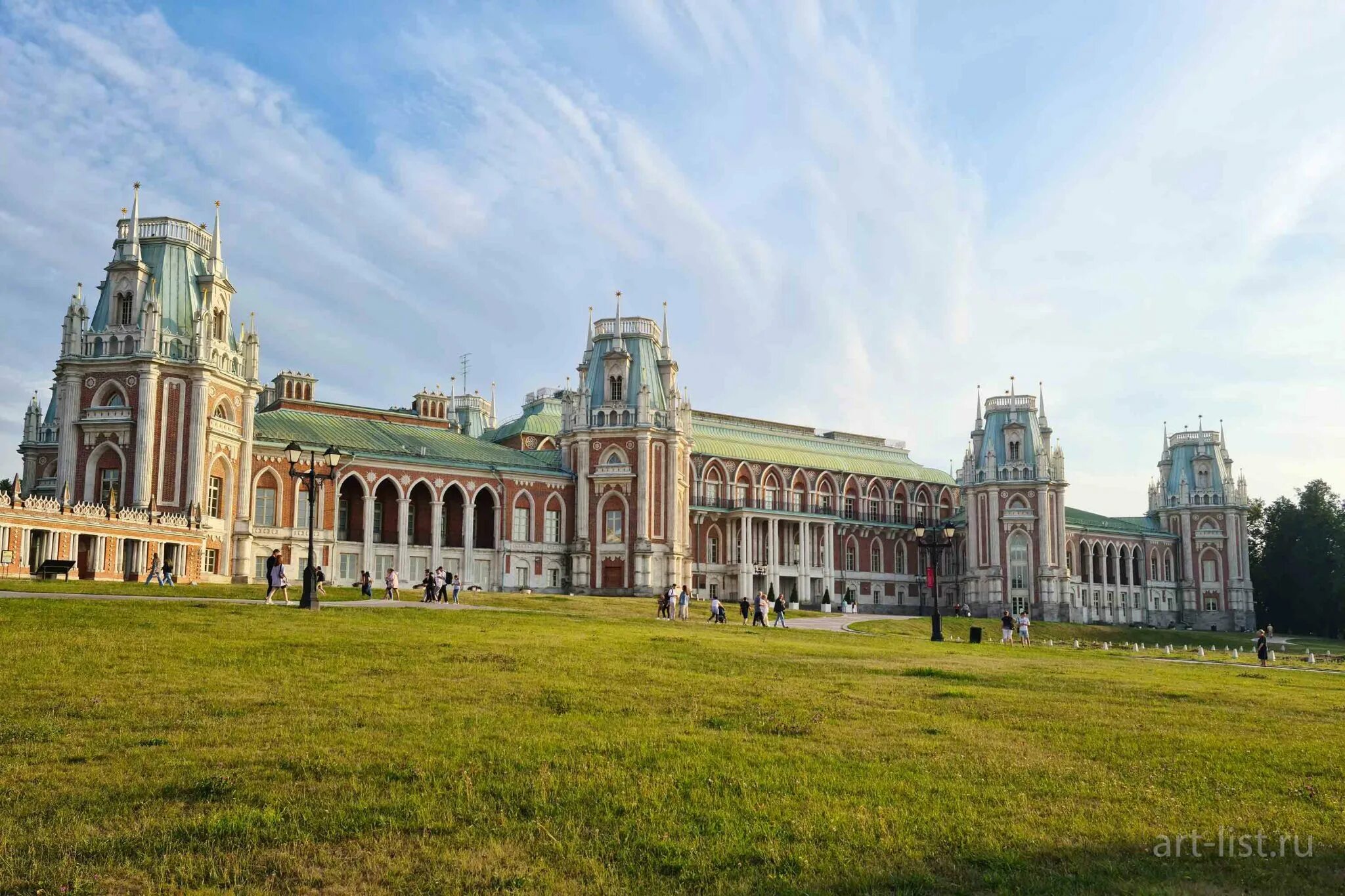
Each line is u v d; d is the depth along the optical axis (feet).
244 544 240.94
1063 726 64.44
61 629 92.63
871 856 37.78
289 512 269.03
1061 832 41.29
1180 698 84.43
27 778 44.50
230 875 35.06
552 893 34.06
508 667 82.48
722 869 36.40
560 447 332.19
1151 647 334.85
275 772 46.19
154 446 217.15
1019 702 75.25
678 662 93.15
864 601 431.43
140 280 225.56
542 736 54.90
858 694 76.18
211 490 232.32
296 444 140.87
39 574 170.71
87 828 38.55
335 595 184.65
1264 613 499.10
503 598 221.46
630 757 50.88
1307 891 35.42
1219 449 479.00
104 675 69.36
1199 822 43.06
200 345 224.74
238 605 130.62
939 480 474.49
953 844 39.24
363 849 37.47
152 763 47.06
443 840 38.60
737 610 291.17
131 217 231.09
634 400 318.45
